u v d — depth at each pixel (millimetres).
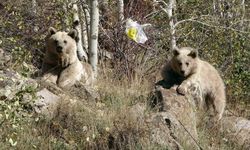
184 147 12000
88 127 12242
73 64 15234
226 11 22375
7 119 10742
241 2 22953
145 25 19234
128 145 11672
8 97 11156
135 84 16750
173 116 12695
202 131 13273
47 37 15258
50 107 12672
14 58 14695
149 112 13086
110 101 14156
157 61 20031
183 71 14188
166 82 14773
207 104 14930
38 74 15211
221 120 14305
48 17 18703
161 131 12109
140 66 19188
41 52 18156
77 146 11758
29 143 11367
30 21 18719
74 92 14180
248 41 20750
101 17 21188
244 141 13445
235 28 21766
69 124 12305
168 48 21719
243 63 19891
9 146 10922
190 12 22484
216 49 20750
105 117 12695
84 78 15539
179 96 13805
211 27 21578
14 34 18203
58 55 14930
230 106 17453
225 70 19844
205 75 14773
